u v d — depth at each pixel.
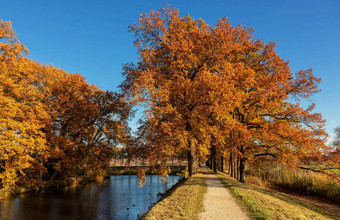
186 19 22.02
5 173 22.78
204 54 18.95
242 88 18.92
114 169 64.19
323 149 17.23
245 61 21.75
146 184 40.56
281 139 18.31
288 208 10.09
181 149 18.89
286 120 19.83
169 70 20.06
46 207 20.66
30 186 27.77
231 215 8.85
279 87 19.03
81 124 30.12
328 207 15.98
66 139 28.80
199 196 12.12
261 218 8.23
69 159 29.84
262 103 18.25
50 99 29.70
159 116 16.38
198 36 18.22
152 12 20.92
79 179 39.00
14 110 21.84
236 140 17.50
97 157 30.38
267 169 27.67
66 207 21.06
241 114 21.91
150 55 19.02
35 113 25.41
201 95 16.48
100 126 30.47
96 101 31.55
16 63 22.98
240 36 20.20
